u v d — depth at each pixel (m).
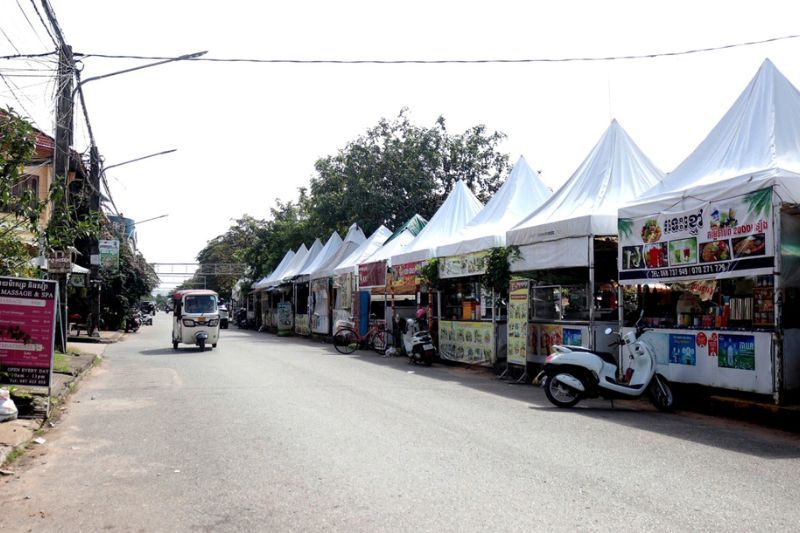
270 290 42.12
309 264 36.84
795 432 8.62
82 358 17.86
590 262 12.94
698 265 10.50
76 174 24.08
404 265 21.19
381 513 5.18
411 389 12.64
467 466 6.62
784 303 9.52
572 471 6.44
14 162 9.34
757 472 6.46
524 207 18.53
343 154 37.03
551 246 14.03
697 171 11.59
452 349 18.62
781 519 5.03
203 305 23.88
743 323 10.34
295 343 28.95
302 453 7.22
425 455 7.09
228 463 6.85
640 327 11.20
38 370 9.46
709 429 8.79
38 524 5.05
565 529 4.80
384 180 36.41
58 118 15.54
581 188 14.84
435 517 5.07
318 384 13.24
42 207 9.84
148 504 5.52
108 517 5.20
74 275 25.08
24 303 9.45
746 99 11.50
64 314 18.86
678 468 6.59
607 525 4.88
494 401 11.23
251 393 11.95
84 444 7.91
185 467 6.73
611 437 8.15
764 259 9.38
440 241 20.44
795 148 10.32
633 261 11.95
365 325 25.48
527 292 14.48
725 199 10.05
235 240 84.25
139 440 8.09
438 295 19.62
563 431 8.52
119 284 37.66
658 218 11.38
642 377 10.51
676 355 11.00
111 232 32.28
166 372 15.84
